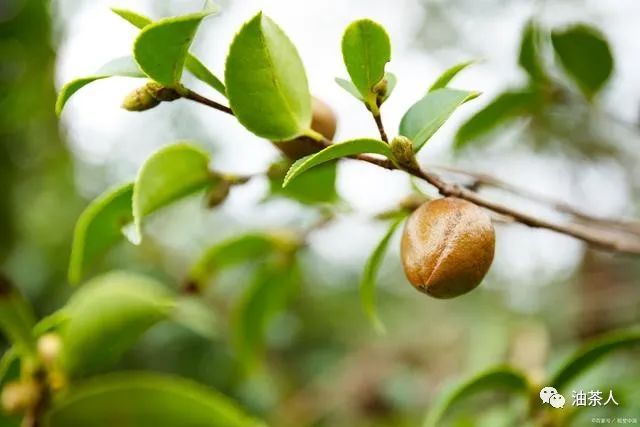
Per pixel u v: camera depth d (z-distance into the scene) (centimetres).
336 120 40
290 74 37
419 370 110
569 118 84
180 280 98
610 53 53
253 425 41
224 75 35
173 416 41
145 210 43
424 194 43
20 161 94
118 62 37
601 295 86
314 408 95
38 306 88
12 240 90
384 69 36
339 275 130
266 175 44
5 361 42
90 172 116
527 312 106
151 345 82
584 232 41
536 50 54
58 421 40
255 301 56
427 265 35
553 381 44
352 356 110
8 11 88
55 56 94
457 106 35
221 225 117
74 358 41
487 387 45
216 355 84
